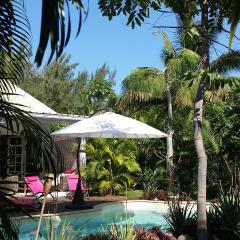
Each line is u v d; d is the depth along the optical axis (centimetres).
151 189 1944
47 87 4819
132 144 2130
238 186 1016
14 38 335
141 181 2105
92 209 1462
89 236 790
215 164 1750
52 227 579
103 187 1964
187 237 890
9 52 334
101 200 1770
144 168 2255
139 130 1443
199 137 771
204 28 742
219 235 883
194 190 1878
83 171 2000
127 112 2706
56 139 1866
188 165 1970
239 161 1570
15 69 351
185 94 2197
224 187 1652
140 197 1861
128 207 1734
